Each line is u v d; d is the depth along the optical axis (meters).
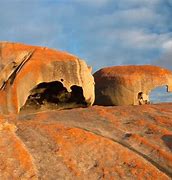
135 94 31.56
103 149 15.75
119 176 14.27
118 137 17.23
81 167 14.60
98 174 14.29
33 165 14.40
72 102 28.34
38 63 25.78
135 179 14.16
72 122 18.98
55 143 15.88
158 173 14.60
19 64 25.83
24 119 19.48
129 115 20.08
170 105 23.16
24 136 16.44
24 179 13.61
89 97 27.91
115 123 18.77
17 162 14.41
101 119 19.41
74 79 26.80
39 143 15.88
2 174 13.76
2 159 14.50
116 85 31.78
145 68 32.69
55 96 27.66
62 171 14.27
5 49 25.95
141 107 21.75
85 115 20.08
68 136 16.47
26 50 26.38
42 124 17.78
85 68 27.50
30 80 25.44
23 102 25.20
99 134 17.45
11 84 25.06
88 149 15.67
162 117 19.72
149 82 31.98
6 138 15.93
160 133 17.58
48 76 25.97
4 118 18.98
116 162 15.05
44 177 13.84
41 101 27.42
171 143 16.72
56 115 20.22
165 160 15.51
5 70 25.38
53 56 26.61
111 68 33.50
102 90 32.28
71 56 27.22
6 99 24.86
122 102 31.67
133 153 15.80
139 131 17.92
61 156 15.09
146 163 15.21
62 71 26.41
